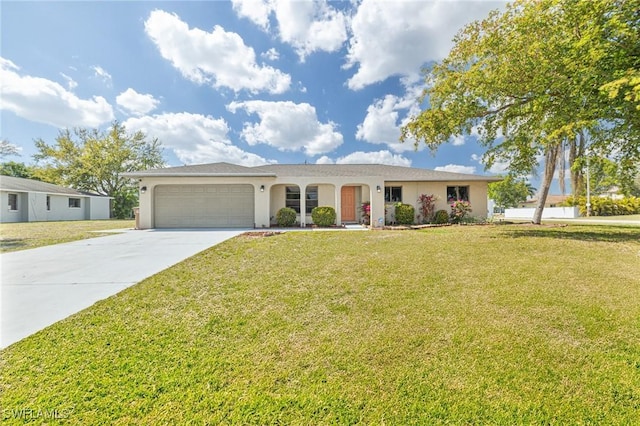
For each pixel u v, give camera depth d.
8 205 22.22
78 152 34.44
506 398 2.31
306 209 17.28
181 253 7.65
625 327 3.35
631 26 6.55
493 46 9.12
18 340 3.15
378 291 4.62
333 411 2.20
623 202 28.42
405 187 17.64
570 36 7.75
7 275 5.59
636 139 7.50
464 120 10.16
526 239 9.00
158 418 2.13
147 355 2.92
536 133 9.49
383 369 2.68
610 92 5.78
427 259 6.59
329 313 3.87
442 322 3.55
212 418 2.13
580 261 6.22
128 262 6.63
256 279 5.30
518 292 4.45
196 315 3.83
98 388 2.43
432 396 2.34
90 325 3.53
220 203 15.45
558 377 2.54
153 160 38.16
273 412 2.19
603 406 2.22
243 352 2.97
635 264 5.96
